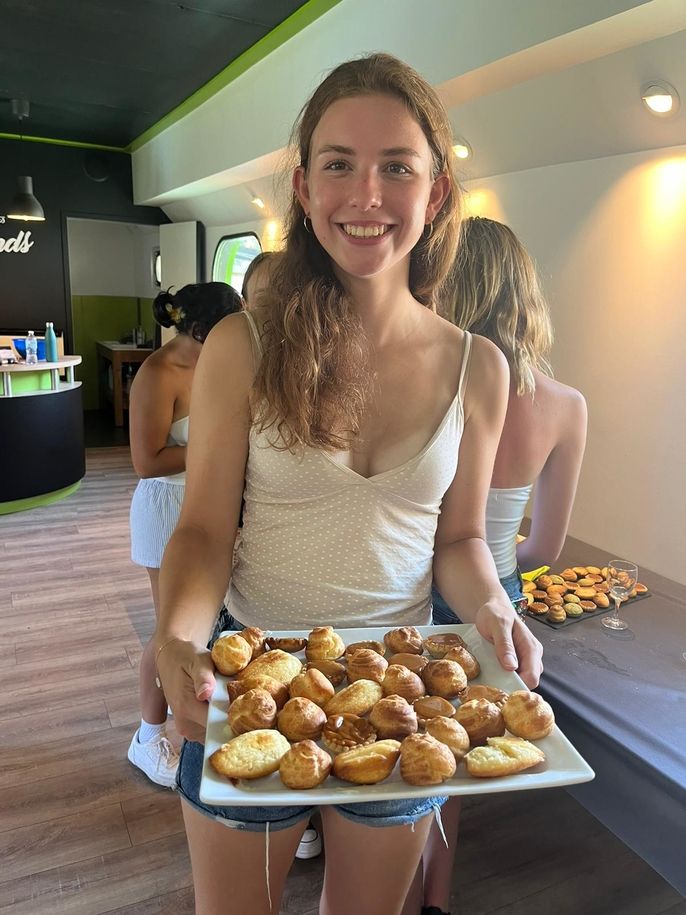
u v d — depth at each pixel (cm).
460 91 275
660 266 267
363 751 78
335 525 100
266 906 100
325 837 102
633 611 171
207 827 94
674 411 270
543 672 140
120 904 173
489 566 111
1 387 501
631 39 212
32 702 258
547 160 306
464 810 208
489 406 109
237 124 446
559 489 153
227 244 684
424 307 109
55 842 192
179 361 203
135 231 916
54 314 734
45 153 693
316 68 346
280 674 91
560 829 202
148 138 643
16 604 343
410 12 276
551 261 317
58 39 398
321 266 104
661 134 249
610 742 120
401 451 101
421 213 93
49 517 489
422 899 161
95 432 791
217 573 103
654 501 282
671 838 112
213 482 104
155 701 213
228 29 380
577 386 313
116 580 376
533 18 220
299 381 94
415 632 100
